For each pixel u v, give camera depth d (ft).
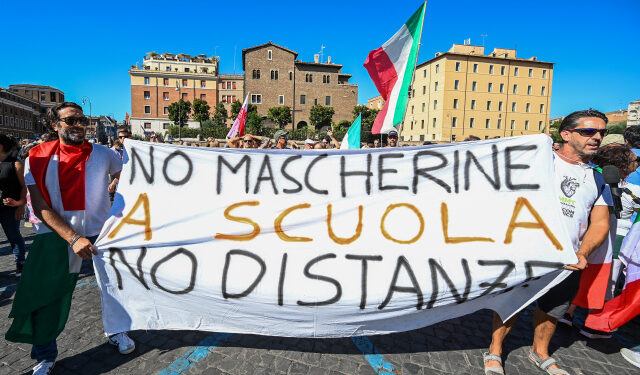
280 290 7.88
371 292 7.82
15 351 8.40
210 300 8.01
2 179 12.21
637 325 10.78
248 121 127.03
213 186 8.42
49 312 7.21
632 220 10.64
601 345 9.46
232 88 177.78
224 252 8.05
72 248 7.34
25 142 36.68
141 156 8.43
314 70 161.48
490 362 7.91
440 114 146.82
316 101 162.50
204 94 174.09
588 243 7.34
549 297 7.80
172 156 8.43
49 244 7.32
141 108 167.63
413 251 7.93
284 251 8.04
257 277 7.93
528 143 8.01
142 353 8.38
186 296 8.03
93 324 9.74
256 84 155.63
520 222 7.88
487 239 7.89
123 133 20.38
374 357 8.48
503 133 151.84
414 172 8.29
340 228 8.16
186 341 8.95
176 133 121.19
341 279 7.87
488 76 148.25
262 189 8.40
